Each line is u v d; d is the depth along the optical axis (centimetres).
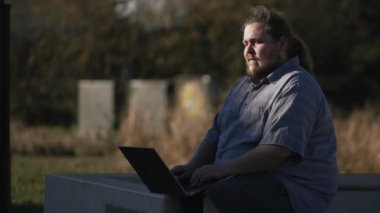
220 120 486
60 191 743
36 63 2719
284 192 435
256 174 436
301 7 2855
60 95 2691
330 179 454
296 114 433
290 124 432
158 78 2873
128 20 2823
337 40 2959
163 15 2828
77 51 2770
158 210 544
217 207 429
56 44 2747
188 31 2820
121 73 2822
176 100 2225
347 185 817
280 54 458
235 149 454
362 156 1322
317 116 447
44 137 1861
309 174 447
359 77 2948
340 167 1311
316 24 2889
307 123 436
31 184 1205
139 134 1547
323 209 449
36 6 2706
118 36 2809
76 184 704
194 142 1445
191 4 2819
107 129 1892
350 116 1644
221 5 2786
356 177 907
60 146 1809
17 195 1077
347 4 2942
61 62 2755
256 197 429
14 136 1852
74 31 2789
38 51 2711
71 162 1573
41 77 2725
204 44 2823
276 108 438
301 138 432
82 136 1845
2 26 771
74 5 2750
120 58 2811
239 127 458
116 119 1908
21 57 2681
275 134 432
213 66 2814
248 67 468
